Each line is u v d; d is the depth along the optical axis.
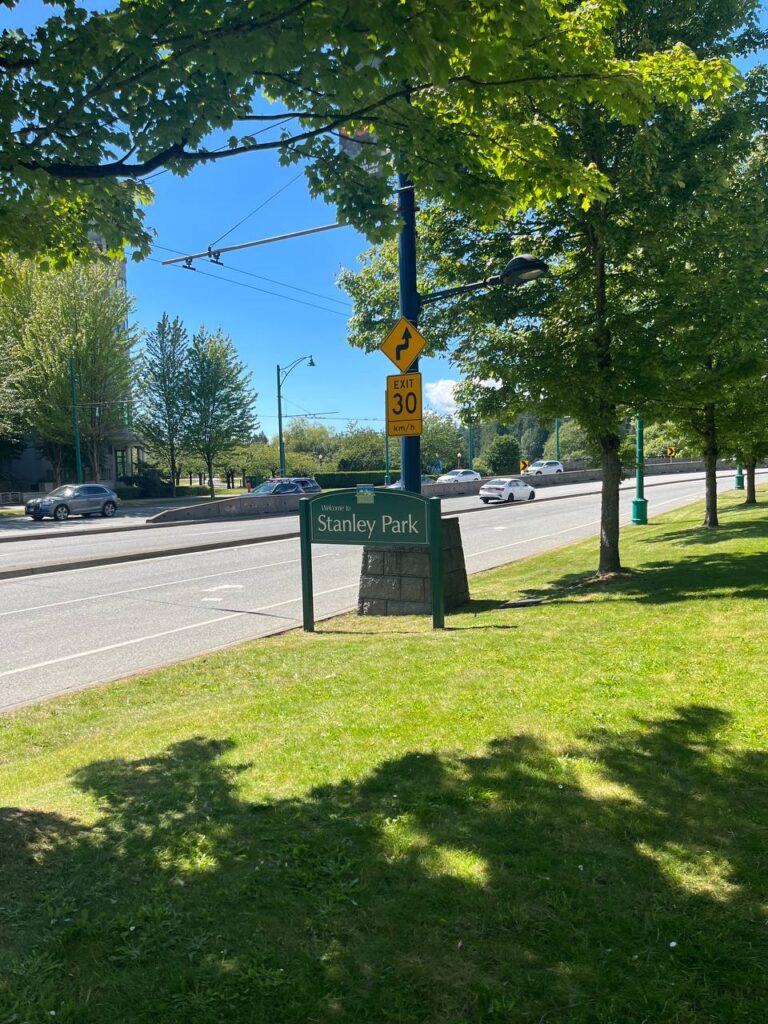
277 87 4.34
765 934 2.48
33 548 20.41
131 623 9.88
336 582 13.39
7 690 6.83
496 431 126.94
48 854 3.24
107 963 2.47
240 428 55.78
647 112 4.79
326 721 4.80
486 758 3.98
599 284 10.30
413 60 3.53
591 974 2.32
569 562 14.48
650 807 3.37
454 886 2.81
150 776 4.10
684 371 10.09
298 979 2.35
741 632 6.39
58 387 46.06
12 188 4.18
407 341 9.17
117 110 3.91
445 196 5.05
